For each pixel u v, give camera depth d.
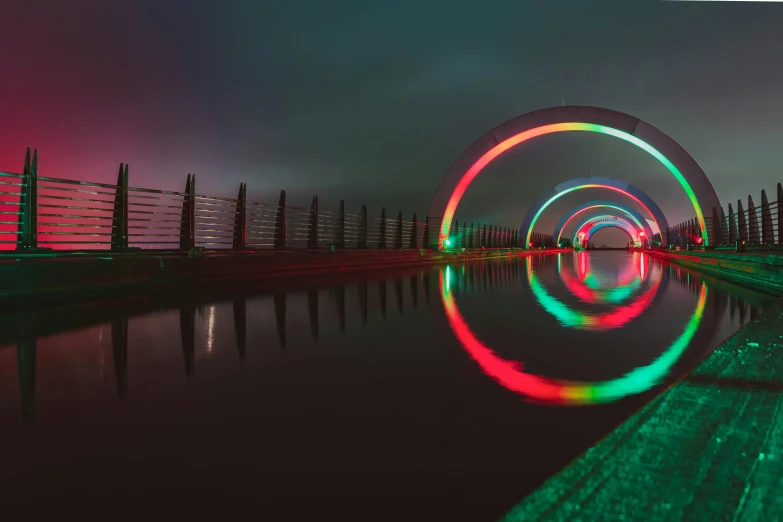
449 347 4.50
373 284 11.77
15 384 3.21
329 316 6.40
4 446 2.21
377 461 2.04
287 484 1.84
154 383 3.25
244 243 15.81
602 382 3.31
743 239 22.33
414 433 2.37
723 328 5.52
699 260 19.48
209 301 7.75
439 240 32.44
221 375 3.47
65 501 1.72
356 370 3.63
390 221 27.66
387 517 1.61
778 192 17.30
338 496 1.75
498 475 1.91
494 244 48.16
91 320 5.79
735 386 1.69
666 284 12.09
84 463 2.03
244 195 15.89
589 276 15.88
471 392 3.07
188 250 12.74
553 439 2.29
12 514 1.63
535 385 3.23
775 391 1.61
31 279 6.79
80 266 7.60
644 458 1.13
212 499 1.73
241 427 2.45
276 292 9.37
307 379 3.38
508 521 0.93
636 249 80.25
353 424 2.49
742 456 1.10
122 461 2.05
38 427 2.45
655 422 1.36
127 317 6.05
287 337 4.93
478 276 15.80
